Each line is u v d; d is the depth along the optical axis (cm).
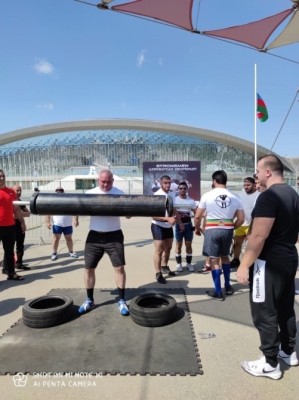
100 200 262
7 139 5316
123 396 217
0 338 300
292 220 226
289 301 245
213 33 606
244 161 5600
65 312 333
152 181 1084
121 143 5288
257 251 220
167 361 257
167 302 358
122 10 522
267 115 1333
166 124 5250
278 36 618
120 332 310
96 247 354
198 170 1062
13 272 496
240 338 301
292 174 5691
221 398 213
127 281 487
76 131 5331
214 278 406
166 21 568
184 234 555
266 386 226
